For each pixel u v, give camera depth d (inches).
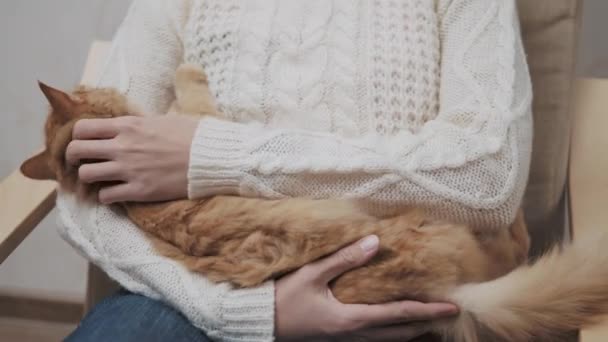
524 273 32.7
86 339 33.3
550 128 43.4
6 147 67.5
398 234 32.1
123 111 38.4
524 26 43.2
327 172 32.7
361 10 37.1
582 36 53.5
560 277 32.0
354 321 31.7
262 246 32.8
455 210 32.4
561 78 43.0
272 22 38.0
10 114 66.2
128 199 35.1
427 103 36.0
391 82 36.0
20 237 41.2
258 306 32.4
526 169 33.6
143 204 35.4
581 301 31.6
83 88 41.1
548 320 31.7
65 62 63.7
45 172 38.8
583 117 45.3
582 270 32.1
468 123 33.5
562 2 42.4
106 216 35.7
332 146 33.4
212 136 34.3
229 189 33.9
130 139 35.1
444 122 33.9
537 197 44.0
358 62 36.4
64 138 36.9
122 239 35.0
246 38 38.3
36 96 65.2
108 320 34.3
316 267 32.3
